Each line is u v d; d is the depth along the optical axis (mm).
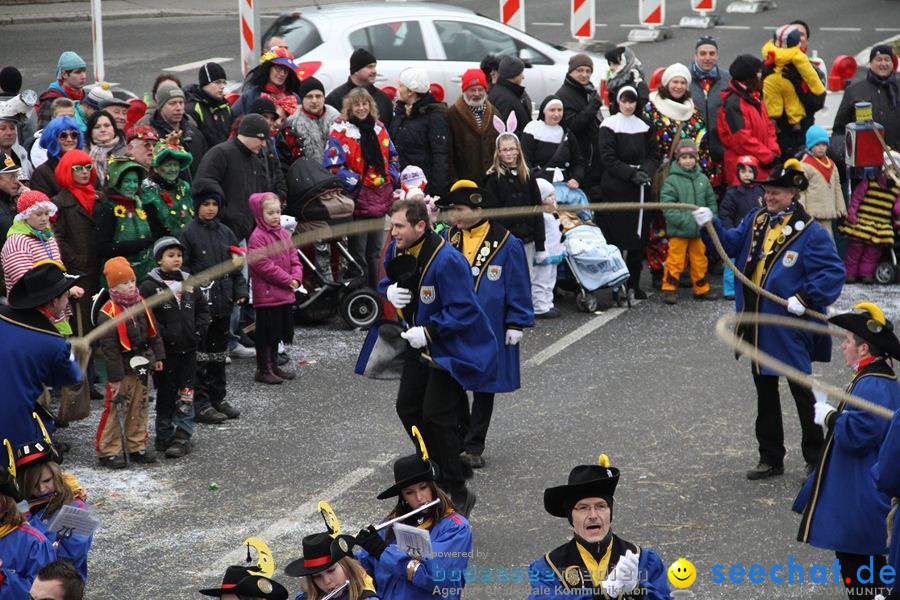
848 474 24359
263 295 38750
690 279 51531
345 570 18969
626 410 37031
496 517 29719
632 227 47656
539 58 61031
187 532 28984
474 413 32906
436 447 29547
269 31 58844
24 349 26391
